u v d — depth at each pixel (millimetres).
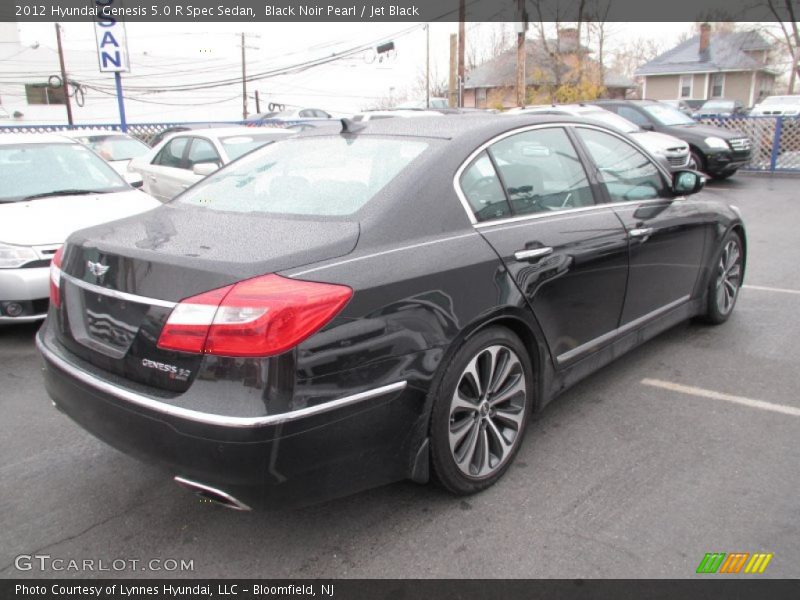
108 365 2541
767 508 2842
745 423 3605
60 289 2855
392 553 2613
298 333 2229
